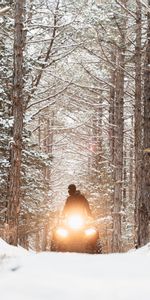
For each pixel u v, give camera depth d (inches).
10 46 814.5
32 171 839.1
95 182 1238.3
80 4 792.3
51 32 898.1
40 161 749.3
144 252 301.4
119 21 728.3
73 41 882.8
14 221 525.3
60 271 191.5
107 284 153.3
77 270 194.4
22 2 562.9
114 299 127.6
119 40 747.4
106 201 1170.6
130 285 150.3
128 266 207.8
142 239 571.2
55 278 169.8
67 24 815.7
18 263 221.3
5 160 670.5
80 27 791.7
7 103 707.4
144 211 577.6
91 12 737.6
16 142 538.9
